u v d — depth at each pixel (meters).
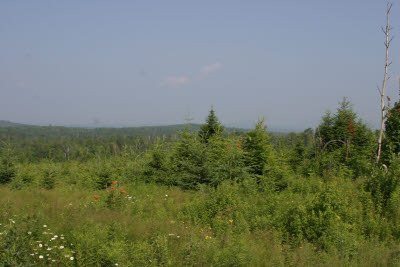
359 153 18.36
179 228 6.85
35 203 9.18
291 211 7.71
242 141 14.25
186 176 12.40
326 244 6.27
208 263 5.06
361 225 7.31
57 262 4.90
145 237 6.14
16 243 4.75
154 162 14.75
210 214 8.16
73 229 6.12
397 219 7.68
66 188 13.93
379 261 5.58
